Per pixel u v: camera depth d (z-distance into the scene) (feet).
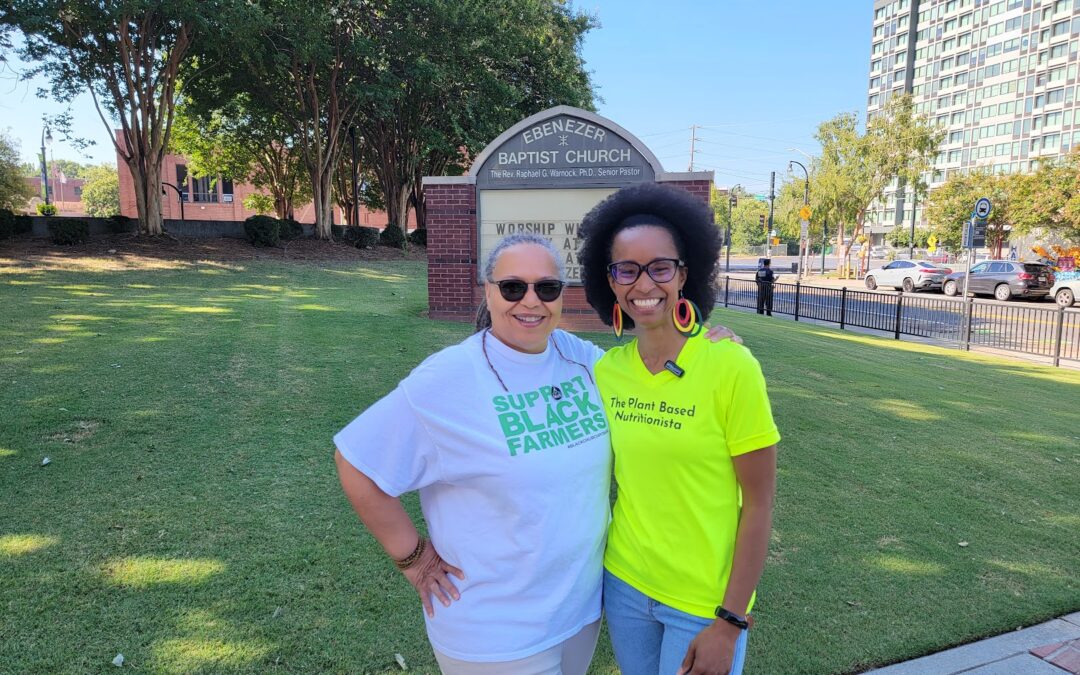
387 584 10.30
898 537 12.69
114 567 10.36
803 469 15.84
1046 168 109.50
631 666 6.06
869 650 9.32
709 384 5.46
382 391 19.86
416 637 9.15
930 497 14.62
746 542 5.43
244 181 107.14
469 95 70.95
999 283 83.56
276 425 16.63
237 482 13.44
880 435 18.74
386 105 66.13
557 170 32.35
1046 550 12.43
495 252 5.67
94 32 51.31
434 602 5.57
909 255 183.01
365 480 5.28
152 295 36.73
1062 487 15.56
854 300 57.62
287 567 10.62
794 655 9.15
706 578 5.55
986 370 32.19
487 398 5.35
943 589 10.94
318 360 23.00
